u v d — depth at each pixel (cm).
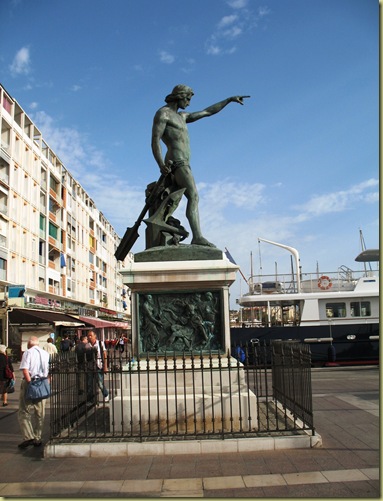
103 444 565
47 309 3497
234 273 679
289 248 2112
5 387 1052
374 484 459
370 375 1534
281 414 724
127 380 656
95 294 5919
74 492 455
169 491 450
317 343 1888
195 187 770
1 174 3122
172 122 778
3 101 3147
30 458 576
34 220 3672
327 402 948
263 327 1930
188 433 595
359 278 1998
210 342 672
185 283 682
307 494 437
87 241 5550
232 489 451
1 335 2673
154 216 754
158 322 676
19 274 3284
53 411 645
